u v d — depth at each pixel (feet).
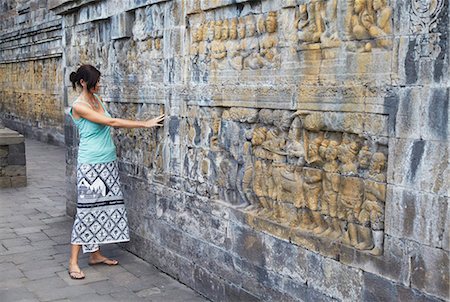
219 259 16.26
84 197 18.38
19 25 66.08
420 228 10.19
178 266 18.24
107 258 20.16
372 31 10.94
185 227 17.78
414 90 10.16
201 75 16.51
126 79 20.83
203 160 16.79
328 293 12.53
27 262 19.95
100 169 18.47
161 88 18.58
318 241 12.73
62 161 47.52
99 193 18.47
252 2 14.32
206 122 16.58
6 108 76.69
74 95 25.63
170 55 17.84
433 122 9.84
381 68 10.84
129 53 20.57
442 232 9.80
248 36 14.57
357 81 11.43
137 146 20.59
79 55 24.77
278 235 13.94
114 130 22.27
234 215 15.53
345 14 11.57
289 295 13.71
